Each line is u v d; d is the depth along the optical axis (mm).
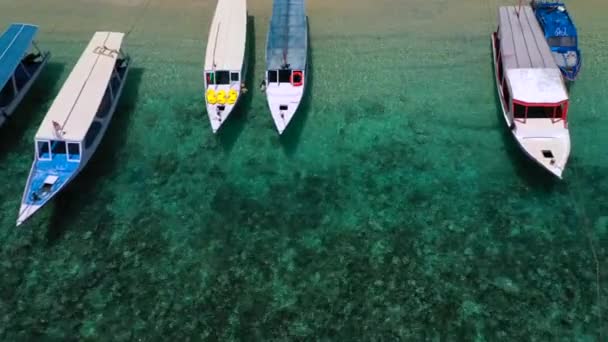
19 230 23594
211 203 24656
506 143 26297
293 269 22297
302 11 30219
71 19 33281
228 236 23469
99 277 22219
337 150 26594
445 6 33281
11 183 25344
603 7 32344
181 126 27719
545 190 24438
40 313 21172
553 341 19984
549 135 24516
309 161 26203
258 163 26156
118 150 26688
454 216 23812
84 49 31438
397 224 23656
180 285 21938
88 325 20859
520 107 25109
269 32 29062
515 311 20766
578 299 20984
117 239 23438
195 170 25953
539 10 30375
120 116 28078
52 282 22062
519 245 22719
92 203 24641
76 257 22844
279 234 23469
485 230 23281
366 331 20469
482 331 20312
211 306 21328
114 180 25516
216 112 26234
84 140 24578
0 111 26641
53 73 30094
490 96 28391
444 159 25938
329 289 21641
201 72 30172
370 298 21344
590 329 20219
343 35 31859
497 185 24781
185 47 31469
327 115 28031
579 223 23281
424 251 22719
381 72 29875
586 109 27391
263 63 30391
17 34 28938
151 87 29453
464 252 22609
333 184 25250
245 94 28734
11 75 26906
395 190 24875
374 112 28078
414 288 21578
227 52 28172
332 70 30047
